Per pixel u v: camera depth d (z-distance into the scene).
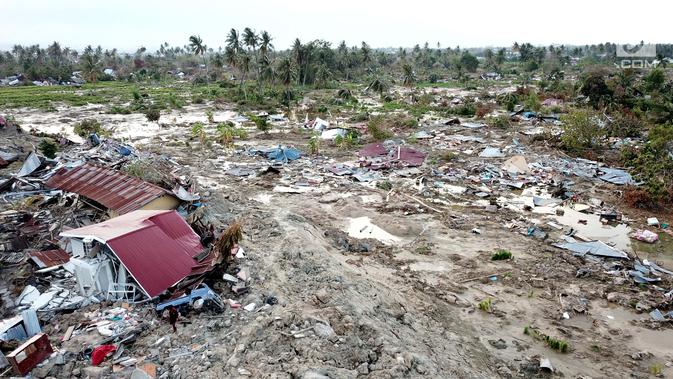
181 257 16.36
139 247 15.48
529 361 15.03
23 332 12.86
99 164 27.08
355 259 21.39
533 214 27.73
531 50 153.38
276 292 16.02
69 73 114.38
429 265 21.33
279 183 32.53
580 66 139.38
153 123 55.69
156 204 21.12
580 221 26.58
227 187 30.98
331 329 13.79
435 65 155.50
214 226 21.02
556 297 18.78
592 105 60.69
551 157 39.41
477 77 127.44
